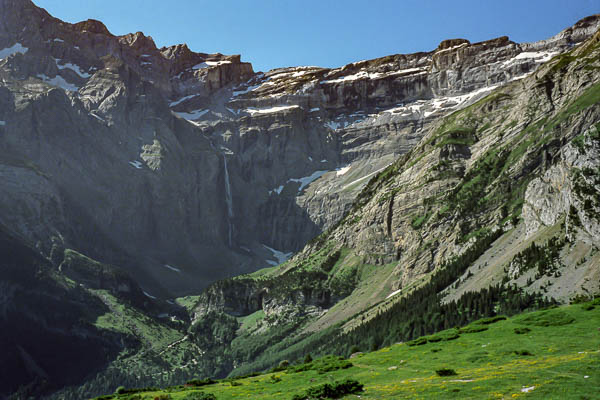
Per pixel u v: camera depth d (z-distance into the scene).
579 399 56.62
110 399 99.56
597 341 87.44
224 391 93.56
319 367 105.31
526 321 109.69
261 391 89.56
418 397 66.19
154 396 94.81
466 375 75.75
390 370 91.69
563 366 70.81
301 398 75.25
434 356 97.12
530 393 60.22
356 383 75.38
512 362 81.62
